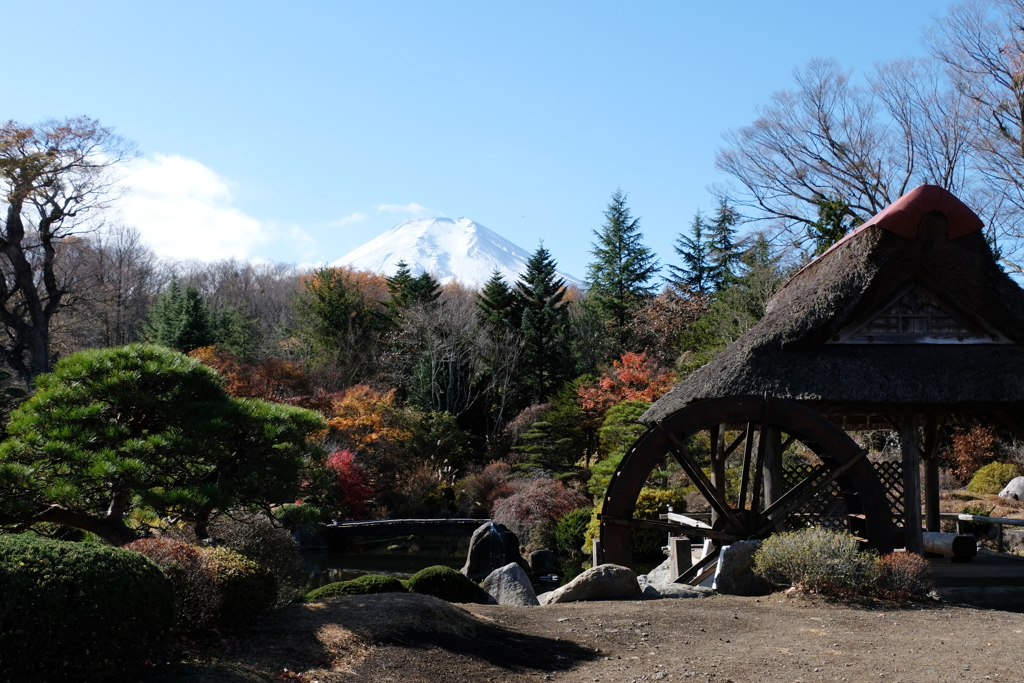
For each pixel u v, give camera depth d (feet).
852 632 26.68
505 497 92.27
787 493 38.96
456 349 126.41
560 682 20.75
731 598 33.30
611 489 38.88
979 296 38.50
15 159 107.55
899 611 30.76
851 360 37.86
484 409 124.98
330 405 102.63
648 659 23.08
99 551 16.72
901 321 39.17
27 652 14.55
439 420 109.60
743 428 48.55
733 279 120.67
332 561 76.54
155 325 138.72
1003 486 74.49
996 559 44.78
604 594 34.14
